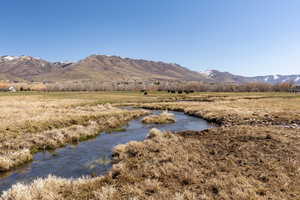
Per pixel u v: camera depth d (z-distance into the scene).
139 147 13.78
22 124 19.69
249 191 7.41
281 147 12.77
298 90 152.00
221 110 35.22
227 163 10.45
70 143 17.16
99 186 8.45
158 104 53.28
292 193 7.36
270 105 43.41
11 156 12.30
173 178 8.99
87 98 73.31
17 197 7.32
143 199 7.23
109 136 19.89
